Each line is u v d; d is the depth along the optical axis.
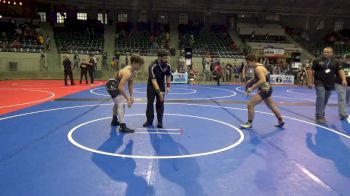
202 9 28.97
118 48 25.80
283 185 3.76
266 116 8.29
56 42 25.70
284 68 23.78
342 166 4.45
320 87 7.56
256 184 3.78
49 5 29.09
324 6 28.34
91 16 30.72
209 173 4.09
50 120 7.26
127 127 6.56
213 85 19.52
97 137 5.78
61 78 22.09
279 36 30.52
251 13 29.80
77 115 7.93
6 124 6.79
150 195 3.43
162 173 4.07
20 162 4.39
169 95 13.09
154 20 31.52
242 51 26.62
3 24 25.53
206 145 5.39
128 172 4.08
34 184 3.67
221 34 29.84
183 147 5.24
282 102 11.49
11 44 23.11
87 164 4.35
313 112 9.13
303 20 32.47
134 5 28.33
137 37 27.97
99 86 16.61
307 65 21.69
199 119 7.73
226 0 27.08
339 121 7.78
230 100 11.63
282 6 28.30
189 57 21.92
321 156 4.89
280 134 6.28
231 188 3.65
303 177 4.02
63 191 3.49
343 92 8.09
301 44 29.45
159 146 5.28
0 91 13.48
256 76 6.73
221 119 7.79
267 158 4.74
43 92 13.27
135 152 4.93
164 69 6.55
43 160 4.48
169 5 28.14
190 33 29.69
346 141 5.84
